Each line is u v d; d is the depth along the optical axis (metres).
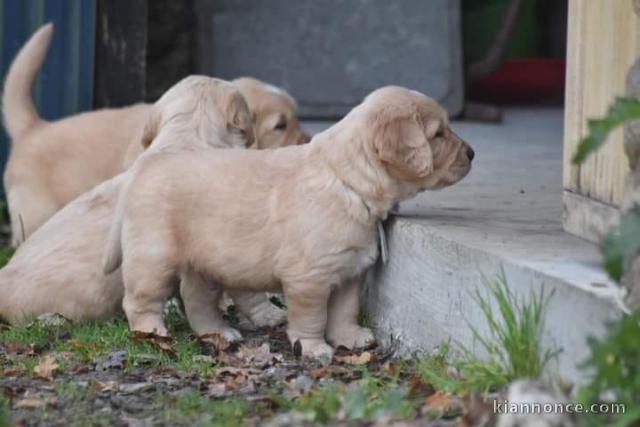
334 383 8.50
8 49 16.14
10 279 10.85
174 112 11.24
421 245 9.39
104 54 16.83
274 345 10.14
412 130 9.48
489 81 22.33
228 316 11.34
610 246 6.46
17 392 8.56
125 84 16.91
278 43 19.67
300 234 9.53
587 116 9.32
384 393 8.04
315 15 19.69
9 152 15.99
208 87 11.41
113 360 9.35
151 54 19.50
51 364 9.17
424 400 7.94
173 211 9.92
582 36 9.47
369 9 19.66
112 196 10.98
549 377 7.59
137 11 16.88
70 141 13.94
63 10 16.25
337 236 9.52
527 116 19.86
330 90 19.66
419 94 9.88
